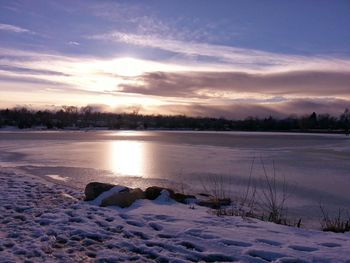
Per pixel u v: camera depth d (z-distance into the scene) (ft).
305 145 143.84
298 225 28.04
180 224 24.08
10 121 357.00
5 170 55.57
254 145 138.62
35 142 138.41
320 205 37.70
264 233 22.34
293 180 53.98
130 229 23.11
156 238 21.39
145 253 19.22
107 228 23.47
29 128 344.49
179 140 167.12
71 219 25.49
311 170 65.67
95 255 18.81
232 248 19.60
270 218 30.14
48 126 354.54
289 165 73.15
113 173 56.90
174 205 31.89
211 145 132.67
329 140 191.83
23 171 57.93
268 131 404.36
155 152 96.94
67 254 18.88
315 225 30.63
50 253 19.06
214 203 34.96
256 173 60.08
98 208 28.96
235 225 24.27
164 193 34.22
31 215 26.63
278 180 53.72
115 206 29.86
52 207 29.35
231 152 102.58
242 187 47.32
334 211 35.94
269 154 98.32
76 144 127.85
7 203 30.45
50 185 40.55
